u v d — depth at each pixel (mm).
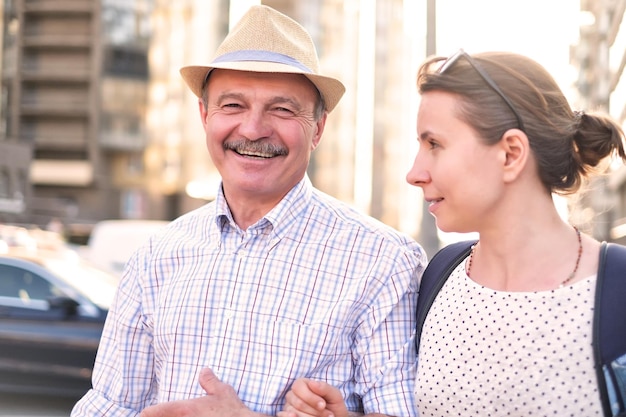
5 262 6766
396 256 2125
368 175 75500
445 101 1804
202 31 52406
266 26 2168
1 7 51625
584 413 1657
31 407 6605
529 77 1793
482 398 1761
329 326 2096
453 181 1797
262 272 2162
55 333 6602
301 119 2189
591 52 25609
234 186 2186
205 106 2295
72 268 7012
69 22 51625
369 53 75250
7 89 52094
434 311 1910
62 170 52125
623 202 22969
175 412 1991
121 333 2301
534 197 1789
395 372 2037
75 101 51844
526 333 1724
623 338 1624
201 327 2164
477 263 1882
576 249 1759
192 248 2246
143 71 52594
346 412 1973
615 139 1798
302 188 2215
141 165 53094
